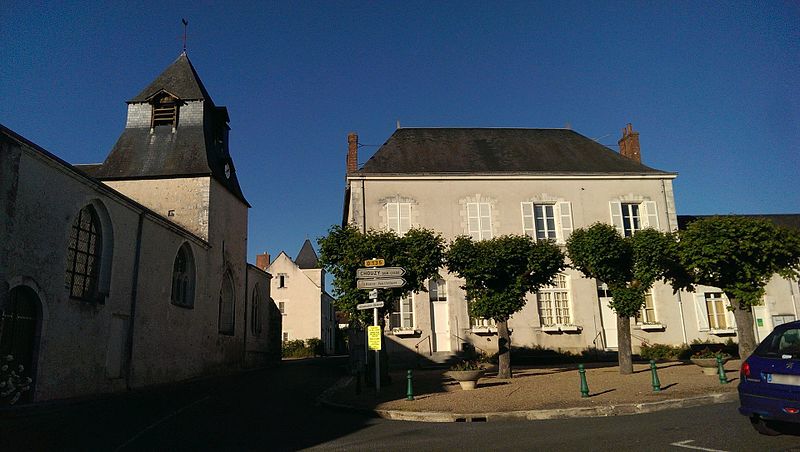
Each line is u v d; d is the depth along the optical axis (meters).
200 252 20.45
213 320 21.48
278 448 7.20
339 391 13.47
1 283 10.19
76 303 12.64
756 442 6.23
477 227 21.06
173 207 21.34
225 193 23.66
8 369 10.57
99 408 11.23
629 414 9.05
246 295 26.05
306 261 51.31
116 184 21.67
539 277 14.52
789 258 13.34
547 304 20.73
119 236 14.62
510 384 12.80
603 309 20.94
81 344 12.80
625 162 23.38
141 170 21.80
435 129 24.47
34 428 8.80
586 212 21.75
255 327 27.80
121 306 14.65
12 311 10.77
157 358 16.58
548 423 8.50
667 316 21.00
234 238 24.73
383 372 13.75
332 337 53.91
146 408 11.35
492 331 19.77
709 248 13.13
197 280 20.02
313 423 9.37
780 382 6.10
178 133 22.73
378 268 11.88
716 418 7.98
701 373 13.34
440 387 12.85
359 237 13.86
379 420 9.60
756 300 13.08
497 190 21.48
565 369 16.38
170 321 17.59
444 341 19.81
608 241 14.19
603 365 17.62
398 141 23.41
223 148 25.09
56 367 11.84
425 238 14.05
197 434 8.34
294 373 21.14
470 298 14.62
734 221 13.28
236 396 13.62
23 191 10.86
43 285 11.44
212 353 21.19
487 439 7.28
